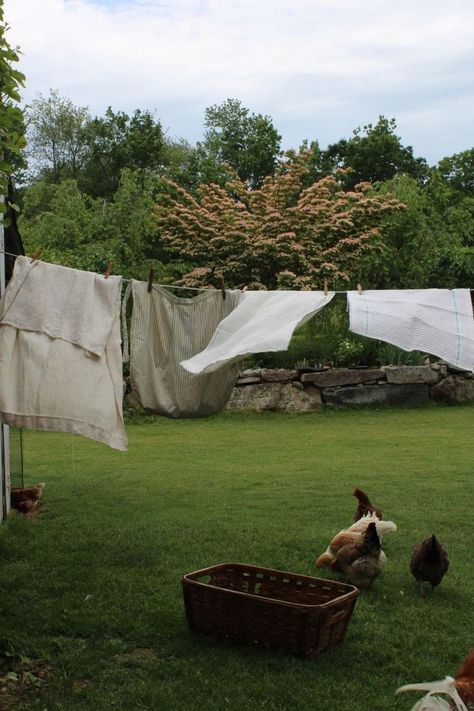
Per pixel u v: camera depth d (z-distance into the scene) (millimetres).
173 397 6055
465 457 11148
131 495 8977
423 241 21719
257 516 7914
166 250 21453
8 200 6504
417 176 34969
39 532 7305
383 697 4184
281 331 5152
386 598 5641
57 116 35375
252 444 12758
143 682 4297
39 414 5094
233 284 19734
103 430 5223
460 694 3252
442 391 16984
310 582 5094
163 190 24672
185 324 6051
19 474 9055
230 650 4730
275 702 4109
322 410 16438
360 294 5363
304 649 4598
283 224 19578
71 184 25750
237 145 35594
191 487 9391
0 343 5074
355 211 19906
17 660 4508
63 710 3969
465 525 7586
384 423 14844
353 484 9461
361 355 17500
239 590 5297
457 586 5914
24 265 5191
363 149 34094
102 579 5891
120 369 5336
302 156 20812
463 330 5129
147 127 33688
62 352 5145
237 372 6105
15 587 5707
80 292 5270
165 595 5555
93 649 4707
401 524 7609
